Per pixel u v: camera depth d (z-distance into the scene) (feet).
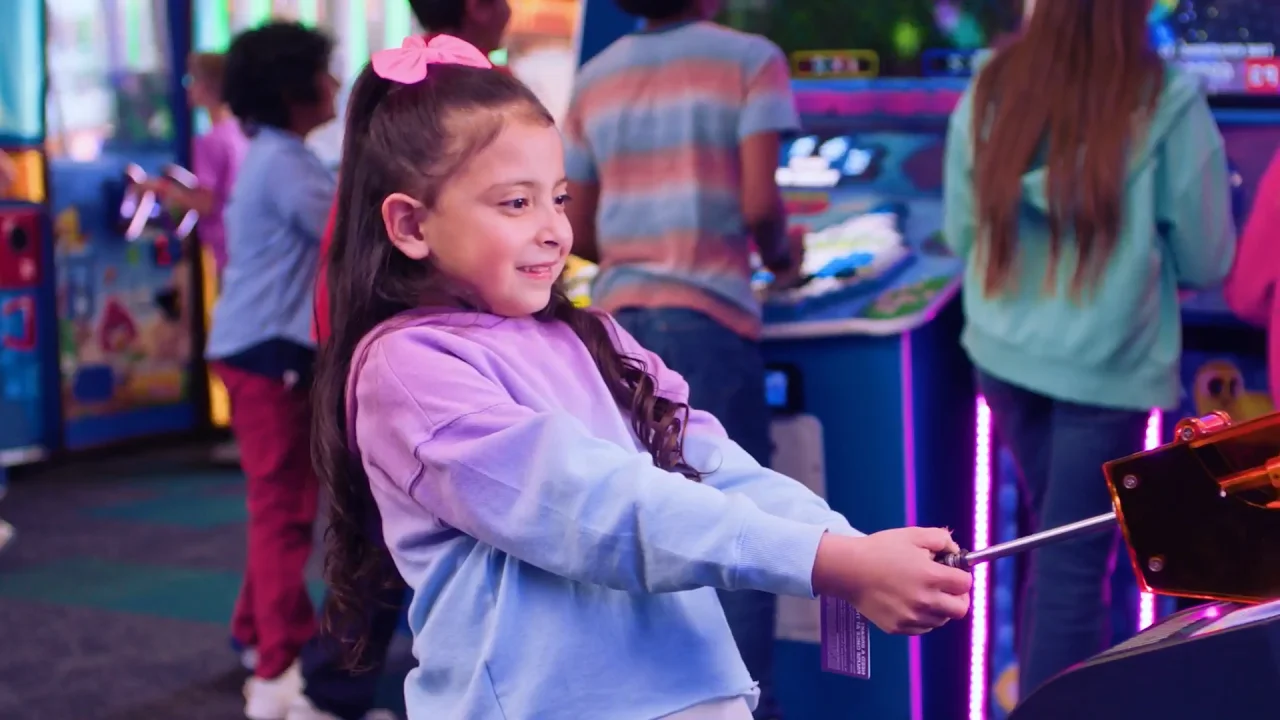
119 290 17.38
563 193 3.64
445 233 3.52
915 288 7.36
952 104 8.50
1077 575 6.53
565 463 3.19
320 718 7.71
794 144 8.86
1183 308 7.41
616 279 7.18
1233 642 2.53
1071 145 6.32
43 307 16.39
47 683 9.27
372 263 3.63
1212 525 2.65
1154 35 7.91
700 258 7.00
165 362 18.13
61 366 16.62
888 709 7.25
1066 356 6.42
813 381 7.39
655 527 3.10
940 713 7.46
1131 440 6.46
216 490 15.61
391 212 3.56
